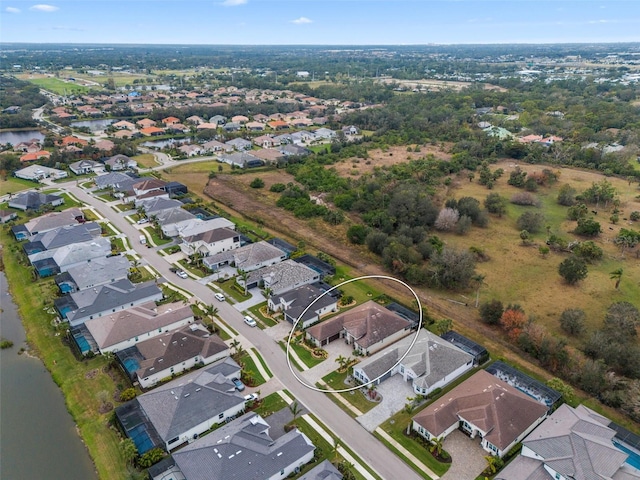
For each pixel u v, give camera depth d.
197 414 56.84
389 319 76.56
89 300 80.62
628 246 109.69
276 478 50.12
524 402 58.91
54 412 61.12
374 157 186.88
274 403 62.12
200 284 91.94
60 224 113.94
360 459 53.81
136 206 130.50
